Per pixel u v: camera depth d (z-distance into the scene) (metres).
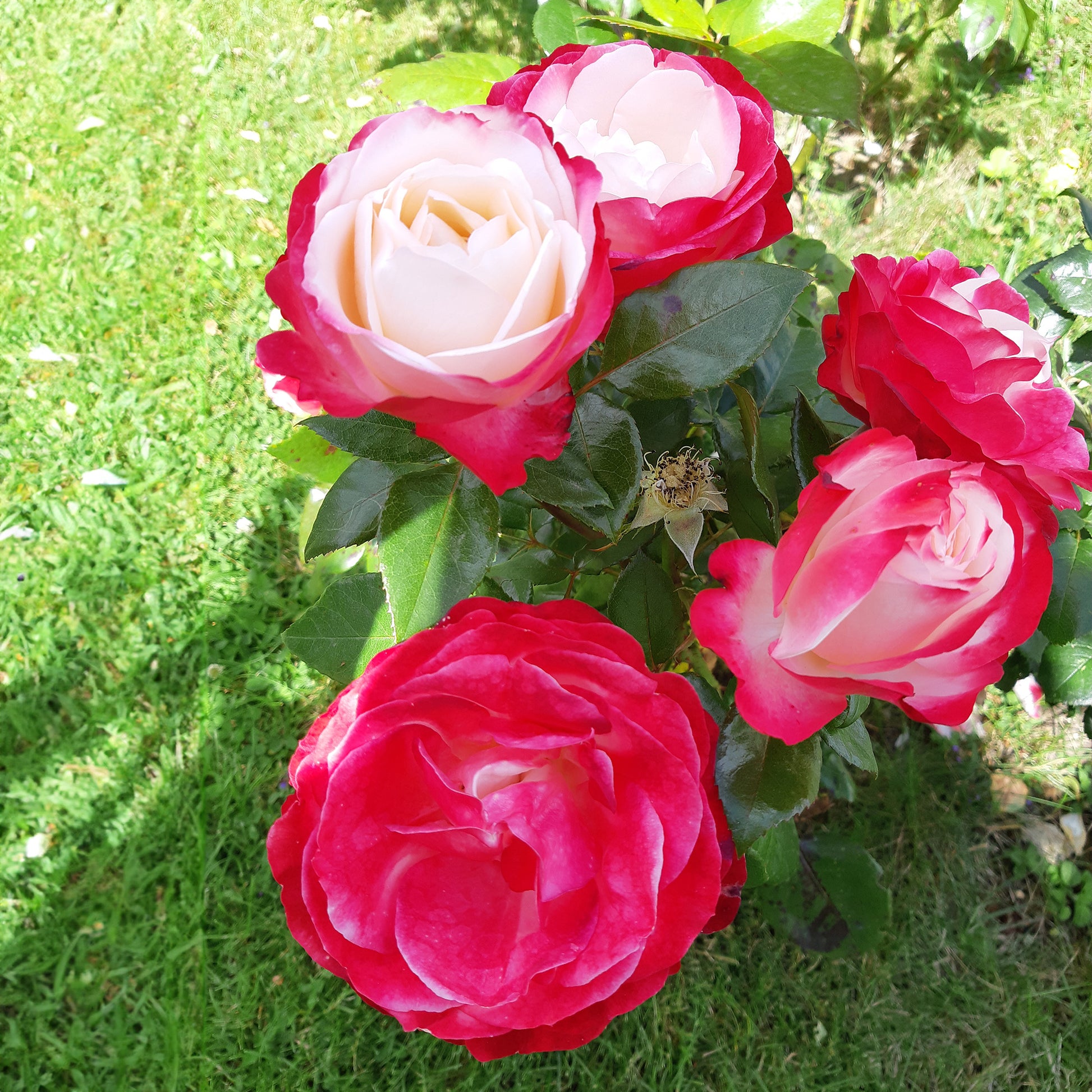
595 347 0.34
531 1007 0.30
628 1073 0.65
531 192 0.26
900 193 1.07
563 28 0.49
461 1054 0.65
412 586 0.31
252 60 1.15
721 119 0.31
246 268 1.00
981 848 0.77
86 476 0.87
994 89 1.16
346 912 0.30
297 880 0.32
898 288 0.32
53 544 0.85
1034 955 0.74
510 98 0.34
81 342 0.94
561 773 0.30
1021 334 0.32
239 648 0.82
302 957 0.68
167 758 0.76
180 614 0.83
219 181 1.06
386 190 0.26
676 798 0.30
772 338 0.31
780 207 0.35
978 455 0.30
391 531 0.31
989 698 0.82
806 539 0.29
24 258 0.98
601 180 0.27
